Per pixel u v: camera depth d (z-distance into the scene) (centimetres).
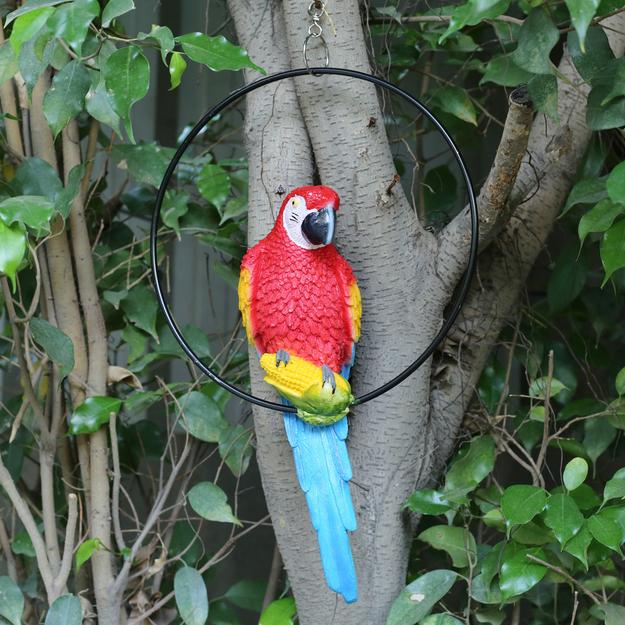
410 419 162
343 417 137
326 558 132
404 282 159
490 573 161
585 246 193
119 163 183
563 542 144
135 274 200
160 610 189
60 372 170
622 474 156
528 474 235
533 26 126
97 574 174
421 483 167
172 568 196
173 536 197
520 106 130
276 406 138
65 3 131
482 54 231
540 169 163
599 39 140
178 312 256
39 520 200
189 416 178
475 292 174
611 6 133
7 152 177
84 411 171
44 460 175
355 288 141
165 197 191
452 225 159
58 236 175
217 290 256
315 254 136
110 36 141
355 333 141
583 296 202
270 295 136
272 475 160
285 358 134
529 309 194
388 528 162
